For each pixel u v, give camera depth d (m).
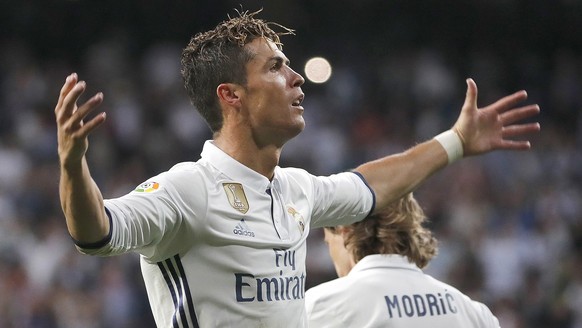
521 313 16.69
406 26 25.92
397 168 4.91
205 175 4.08
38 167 17.78
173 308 4.05
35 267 15.15
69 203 3.54
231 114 4.25
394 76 24.11
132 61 22.45
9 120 19.55
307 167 20.25
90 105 3.45
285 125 4.23
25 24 23.61
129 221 3.73
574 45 26.58
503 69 25.59
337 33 25.27
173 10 24.50
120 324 14.72
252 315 4.02
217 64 4.27
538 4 26.88
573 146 22.42
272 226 4.14
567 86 25.20
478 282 16.36
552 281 17.16
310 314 5.18
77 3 24.02
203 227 3.98
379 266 5.23
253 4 24.73
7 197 16.75
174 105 20.80
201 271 4.00
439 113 23.16
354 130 21.86
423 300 5.18
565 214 20.06
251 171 4.18
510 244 17.64
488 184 19.55
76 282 14.96
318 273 15.37
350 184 4.72
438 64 24.77
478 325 5.32
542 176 20.86
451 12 26.34
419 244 5.36
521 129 5.10
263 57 4.24
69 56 23.73
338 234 5.54
